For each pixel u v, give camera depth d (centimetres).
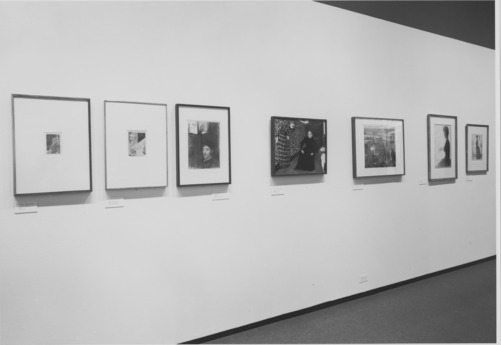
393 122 403
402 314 338
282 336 300
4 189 228
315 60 351
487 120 510
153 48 272
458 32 471
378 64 397
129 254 265
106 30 256
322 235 357
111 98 258
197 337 290
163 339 276
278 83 329
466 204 487
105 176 255
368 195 390
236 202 309
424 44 438
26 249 234
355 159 375
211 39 296
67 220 245
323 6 357
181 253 284
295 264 340
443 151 454
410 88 425
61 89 242
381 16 399
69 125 241
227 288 304
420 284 423
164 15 277
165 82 277
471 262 493
